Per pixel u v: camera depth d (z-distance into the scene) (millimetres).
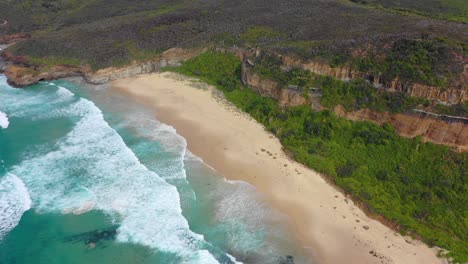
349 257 30656
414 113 40156
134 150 44625
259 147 45031
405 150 39750
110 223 33844
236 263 30109
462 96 38281
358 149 41812
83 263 30250
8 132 48000
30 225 33500
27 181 38688
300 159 42031
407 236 32281
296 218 34438
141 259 30484
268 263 30281
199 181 39250
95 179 39219
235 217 34656
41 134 47750
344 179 38406
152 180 39125
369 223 33812
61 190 37625
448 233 32219
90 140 46406
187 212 35188
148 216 34531
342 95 46438
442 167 37031
